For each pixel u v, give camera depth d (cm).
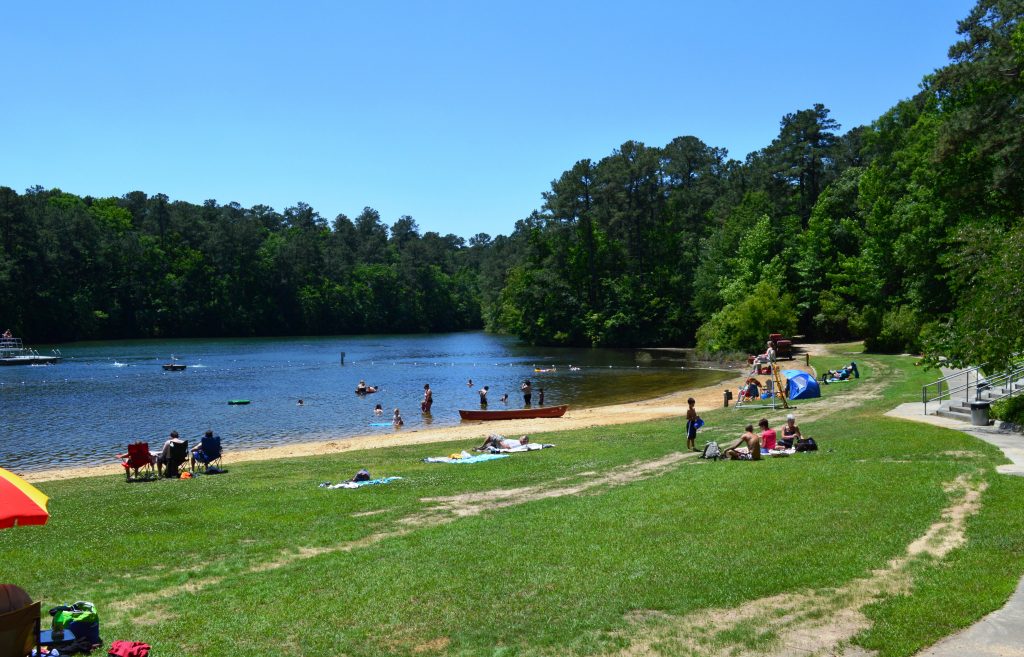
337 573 1182
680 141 14150
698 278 9881
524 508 1616
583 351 10331
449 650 886
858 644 839
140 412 4609
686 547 1227
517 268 13788
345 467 2405
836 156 9581
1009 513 1295
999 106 3494
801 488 1603
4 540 1475
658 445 2567
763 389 4600
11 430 3928
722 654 838
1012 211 3966
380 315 17712
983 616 885
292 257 16738
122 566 1279
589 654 856
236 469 2506
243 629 963
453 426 3956
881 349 6228
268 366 8200
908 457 1909
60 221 13500
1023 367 2616
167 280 14788
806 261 8306
